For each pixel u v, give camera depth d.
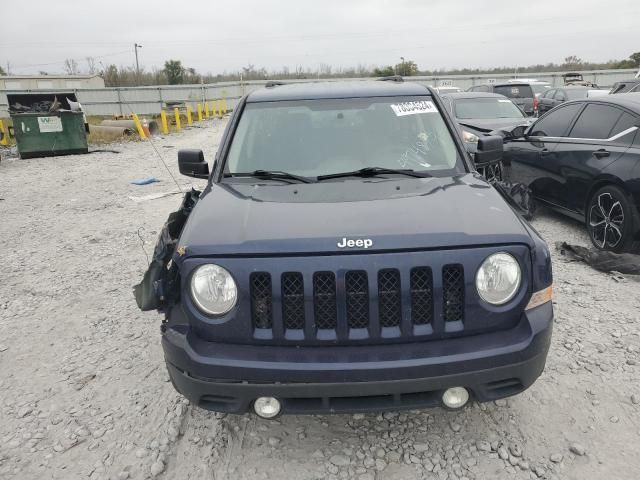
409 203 2.76
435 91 3.97
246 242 2.41
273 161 3.42
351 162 3.38
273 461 2.72
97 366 3.71
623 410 3.01
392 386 2.31
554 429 2.88
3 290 5.18
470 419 2.98
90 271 5.61
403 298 2.35
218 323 2.40
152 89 37.56
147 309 2.64
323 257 2.35
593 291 4.56
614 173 5.28
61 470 2.72
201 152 3.82
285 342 2.39
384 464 2.68
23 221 8.01
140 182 10.67
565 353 3.59
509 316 2.43
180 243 2.57
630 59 51.12
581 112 6.13
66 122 15.87
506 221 2.56
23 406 3.27
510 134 7.11
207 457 2.77
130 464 2.74
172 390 3.36
